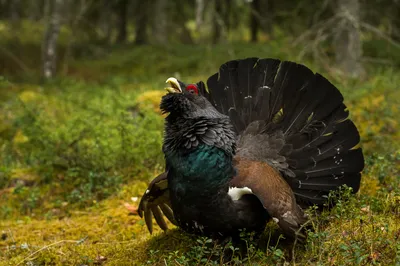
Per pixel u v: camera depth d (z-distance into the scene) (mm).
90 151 10852
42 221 9492
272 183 6496
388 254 6402
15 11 32719
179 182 6523
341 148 7695
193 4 32312
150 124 11211
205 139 6445
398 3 22812
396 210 7641
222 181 6422
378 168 9031
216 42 31828
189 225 6695
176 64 25250
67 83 21906
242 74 7992
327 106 7750
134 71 25562
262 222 6746
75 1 28297
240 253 6867
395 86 15219
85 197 10008
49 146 11164
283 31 25641
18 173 11352
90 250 7984
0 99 18766
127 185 10234
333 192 7312
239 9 31281
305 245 6664
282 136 7645
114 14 34781
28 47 27188
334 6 20641
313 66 18016
